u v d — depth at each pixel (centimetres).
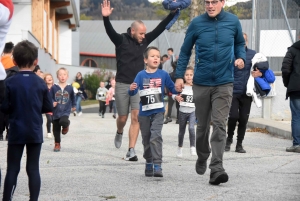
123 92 1182
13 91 714
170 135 1666
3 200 717
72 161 1162
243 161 1147
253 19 2084
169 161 1159
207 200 775
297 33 2066
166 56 2791
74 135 1692
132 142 1170
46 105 734
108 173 1009
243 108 1303
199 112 914
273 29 2080
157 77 971
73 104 1346
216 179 873
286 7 2069
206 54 895
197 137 921
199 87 909
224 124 888
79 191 843
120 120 1212
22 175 982
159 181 925
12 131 714
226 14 902
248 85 1286
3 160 1177
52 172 1020
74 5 4788
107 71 6056
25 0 3319
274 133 1681
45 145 1449
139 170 1047
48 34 4006
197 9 2503
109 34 1159
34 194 718
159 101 959
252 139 1573
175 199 782
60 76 1345
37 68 1706
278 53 2072
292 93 1298
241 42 920
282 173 997
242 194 812
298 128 1298
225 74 897
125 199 785
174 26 3275
